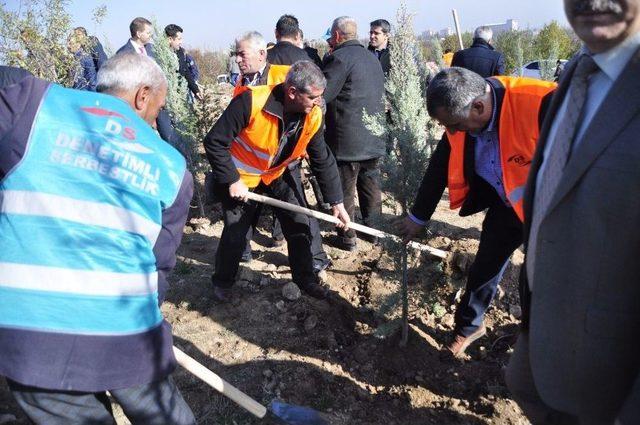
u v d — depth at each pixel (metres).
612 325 1.34
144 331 1.78
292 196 3.66
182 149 5.42
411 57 2.95
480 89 2.34
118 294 1.69
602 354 1.38
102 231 1.66
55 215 1.62
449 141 2.67
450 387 3.09
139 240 1.75
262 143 3.24
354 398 2.97
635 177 1.19
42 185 1.63
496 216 2.85
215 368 3.10
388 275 3.41
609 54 1.27
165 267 1.97
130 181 1.71
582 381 1.46
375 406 2.94
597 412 1.50
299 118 3.22
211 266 4.35
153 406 1.88
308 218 3.59
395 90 3.00
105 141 1.70
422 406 2.96
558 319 1.45
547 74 6.85
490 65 6.11
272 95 3.11
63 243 1.63
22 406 1.77
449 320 3.60
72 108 1.72
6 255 1.63
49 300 1.62
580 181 1.29
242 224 3.52
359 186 4.55
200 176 6.32
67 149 1.66
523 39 14.90
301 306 3.63
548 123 1.60
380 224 3.22
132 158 1.73
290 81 2.98
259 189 3.72
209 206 5.70
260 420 2.70
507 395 2.99
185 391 2.89
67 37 4.14
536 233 1.62
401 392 3.04
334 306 3.72
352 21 4.19
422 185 2.90
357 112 4.17
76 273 1.63
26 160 1.64
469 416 2.89
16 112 1.68
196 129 5.44
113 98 1.81
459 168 2.70
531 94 2.38
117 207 1.68
